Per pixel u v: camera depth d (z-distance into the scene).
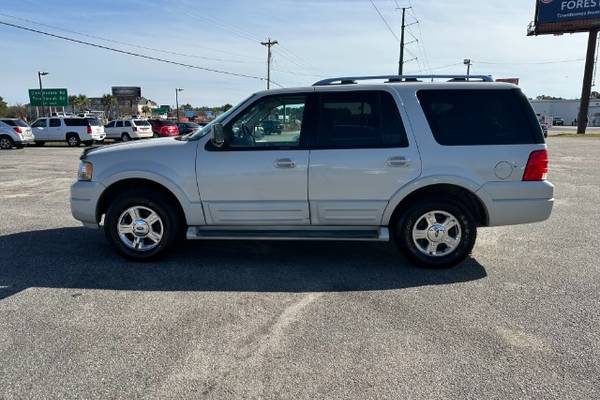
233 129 4.67
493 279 4.44
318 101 4.61
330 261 4.99
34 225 6.59
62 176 12.06
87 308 3.73
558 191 9.84
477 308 3.75
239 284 4.29
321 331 3.34
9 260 4.98
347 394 2.60
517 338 3.25
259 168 4.57
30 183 10.74
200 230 4.81
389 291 4.12
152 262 4.92
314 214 4.65
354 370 2.83
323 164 4.52
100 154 4.84
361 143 4.54
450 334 3.30
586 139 33.47
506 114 4.54
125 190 4.95
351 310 3.71
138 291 4.10
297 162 4.53
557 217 7.28
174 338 3.23
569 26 40.38
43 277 4.45
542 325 3.45
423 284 4.30
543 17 41.34
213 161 4.62
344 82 4.83
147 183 4.92
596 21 39.19
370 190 4.54
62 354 3.01
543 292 4.11
